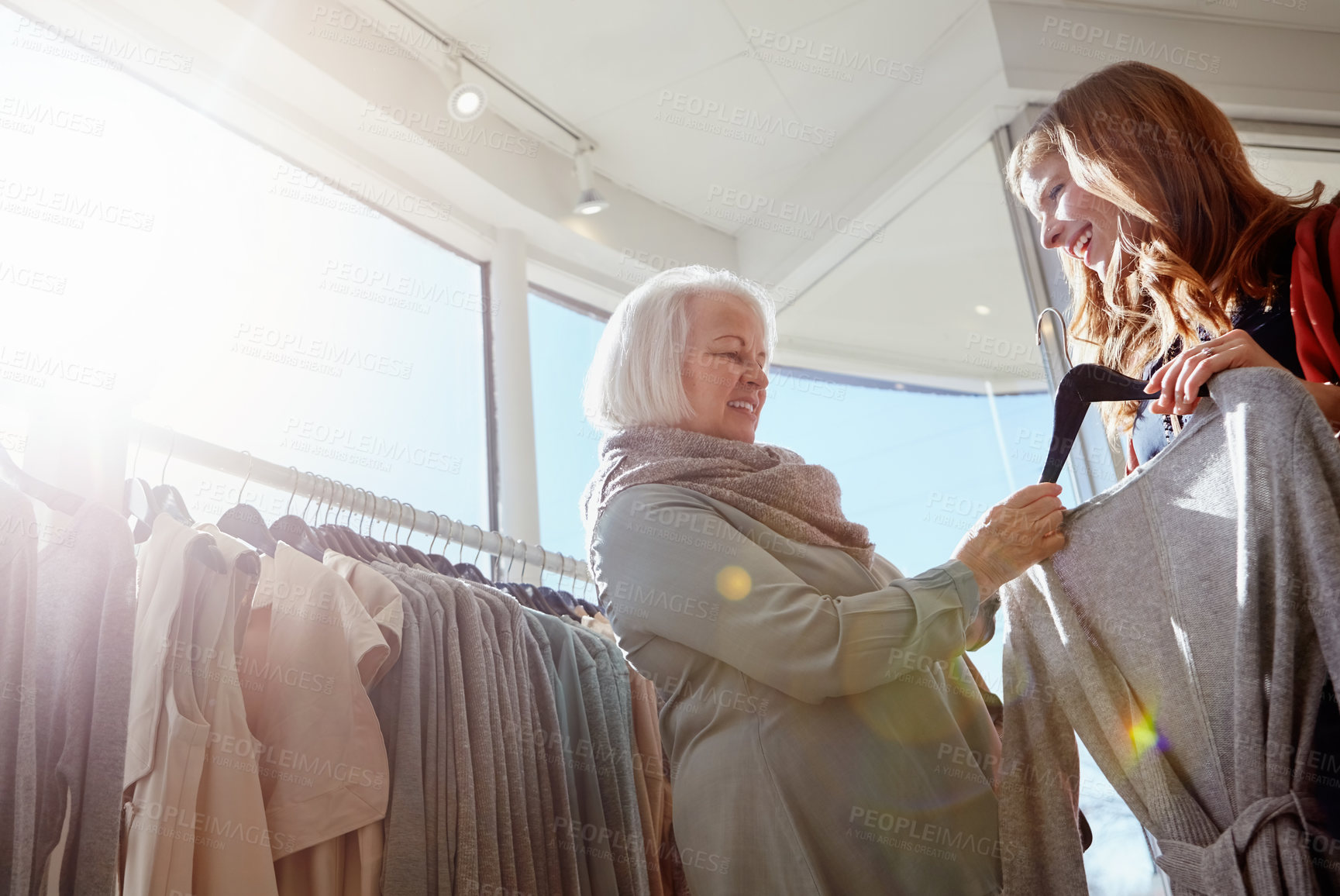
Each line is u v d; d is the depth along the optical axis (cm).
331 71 270
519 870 147
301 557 148
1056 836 109
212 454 158
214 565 133
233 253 248
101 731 113
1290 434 91
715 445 137
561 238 339
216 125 260
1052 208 148
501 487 298
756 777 112
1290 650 89
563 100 327
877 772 111
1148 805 103
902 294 325
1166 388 104
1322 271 114
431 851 137
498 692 159
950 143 312
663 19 302
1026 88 298
